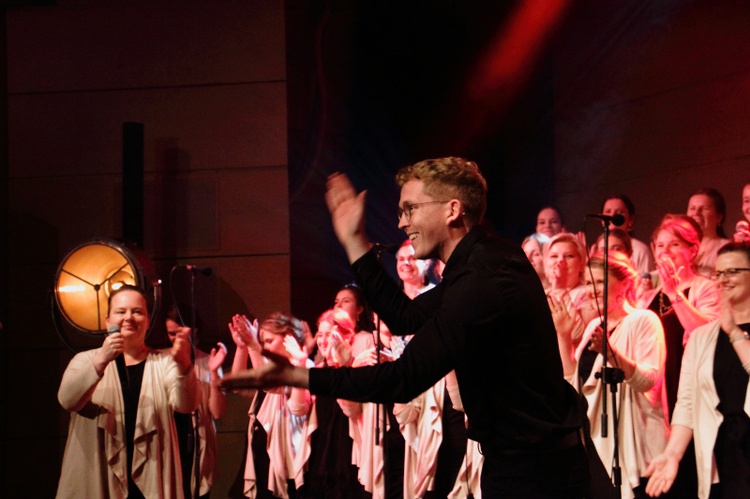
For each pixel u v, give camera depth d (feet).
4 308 18.22
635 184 19.95
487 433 7.09
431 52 22.65
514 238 22.31
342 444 15.57
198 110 18.33
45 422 17.87
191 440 14.62
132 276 15.99
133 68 18.52
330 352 14.98
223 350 16.05
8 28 18.84
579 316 13.89
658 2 19.66
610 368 12.03
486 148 22.65
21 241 18.40
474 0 22.70
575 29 21.47
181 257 18.03
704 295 14.73
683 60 19.08
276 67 18.24
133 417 13.98
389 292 7.84
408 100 22.48
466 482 14.07
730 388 12.80
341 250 20.66
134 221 17.03
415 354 6.47
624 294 13.93
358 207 7.93
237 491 17.15
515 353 6.80
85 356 13.87
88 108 18.54
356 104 21.84
